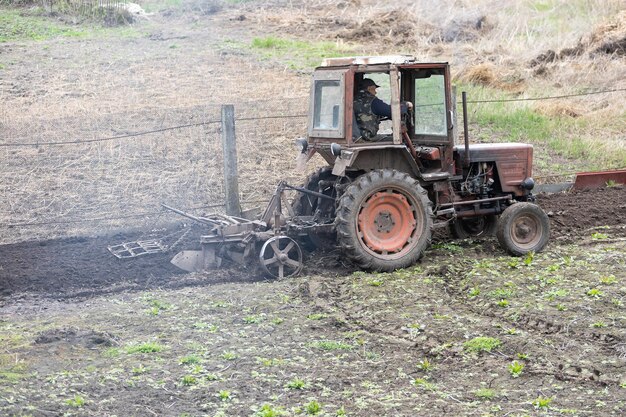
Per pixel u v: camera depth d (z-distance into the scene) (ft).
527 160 40.14
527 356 26.35
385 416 22.06
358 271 35.63
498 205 39.73
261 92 66.44
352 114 35.63
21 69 73.51
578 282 33.27
